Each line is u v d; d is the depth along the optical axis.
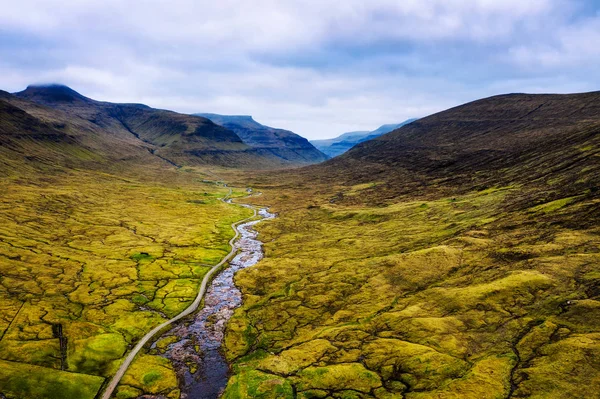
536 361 53.28
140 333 82.38
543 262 81.50
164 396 60.81
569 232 93.88
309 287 102.56
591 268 73.31
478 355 58.84
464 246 106.94
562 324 60.12
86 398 60.22
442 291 83.50
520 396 47.59
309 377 59.81
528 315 65.56
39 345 72.81
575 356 51.31
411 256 106.56
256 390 58.06
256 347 75.69
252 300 99.56
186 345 77.56
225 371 68.00
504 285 75.44
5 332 76.44
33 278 107.06
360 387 56.28
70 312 89.19
